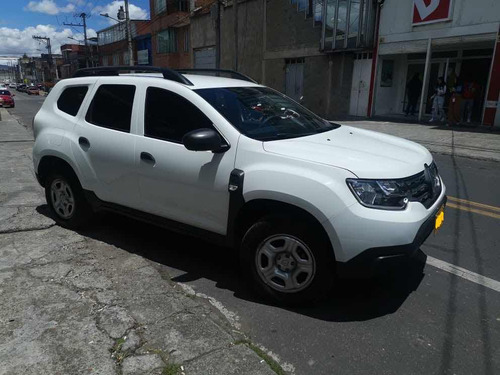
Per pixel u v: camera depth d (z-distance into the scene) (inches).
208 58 1221.7
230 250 168.9
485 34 528.1
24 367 96.3
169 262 156.9
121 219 200.5
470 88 560.7
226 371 95.8
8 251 161.6
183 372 95.3
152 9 1588.3
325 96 800.9
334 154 121.1
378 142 145.7
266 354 104.5
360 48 685.9
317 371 99.0
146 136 149.4
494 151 389.4
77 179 177.9
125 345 104.3
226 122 133.2
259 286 128.8
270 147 124.7
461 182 285.1
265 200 122.2
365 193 111.3
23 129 654.5
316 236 117.2
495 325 117.6
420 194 122.7
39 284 135.0
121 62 2059.5
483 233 187.6
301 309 125.3
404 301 130.2
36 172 190.4
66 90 185.3
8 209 212.4
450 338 111.7
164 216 149.6
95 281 137.9
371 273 112.5
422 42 606.2
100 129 163.6
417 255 163.8
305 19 814.5
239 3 1011.3
